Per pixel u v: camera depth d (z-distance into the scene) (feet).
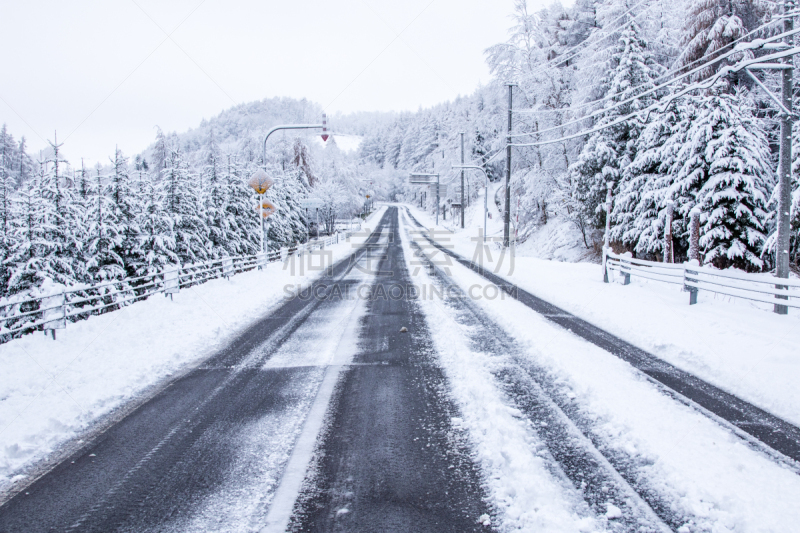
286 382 21.17
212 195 78.74
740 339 25.53
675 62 81.61
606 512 11.00
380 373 22.22
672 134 69.41
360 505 11.45
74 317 43.80
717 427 15.60
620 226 77.05
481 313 36.40
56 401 18.63
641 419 16.19
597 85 91.66
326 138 58.70
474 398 18.48
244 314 37.22
